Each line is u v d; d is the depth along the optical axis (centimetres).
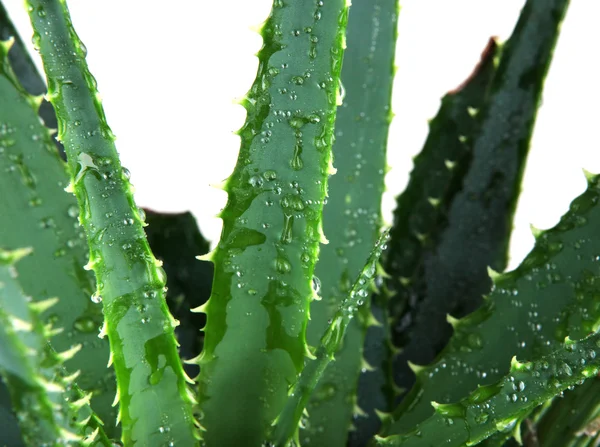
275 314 36
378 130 43
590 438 39
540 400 30
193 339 50
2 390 34
